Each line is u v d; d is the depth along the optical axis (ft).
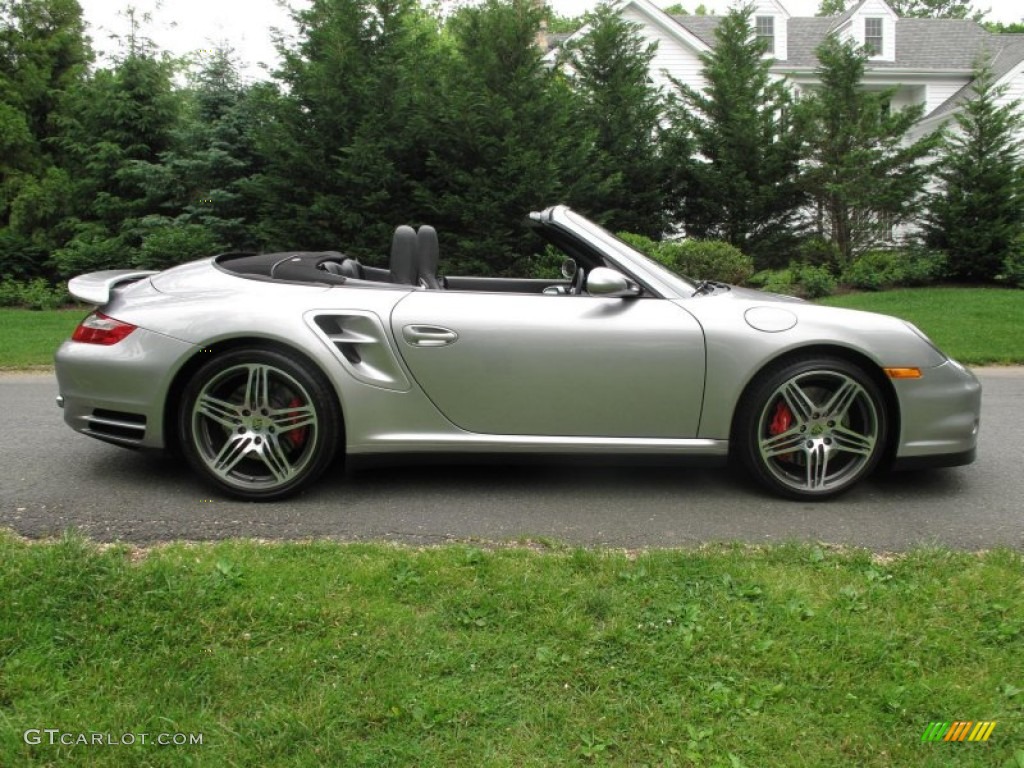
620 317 11.57
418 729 6.02
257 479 11.53
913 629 7.47
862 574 8.71
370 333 11.37
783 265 50.21
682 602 7.94
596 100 48.98
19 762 5.55
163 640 7.00
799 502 11.99
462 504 11.59
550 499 11.90
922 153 48.21
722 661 6.93
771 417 11.81
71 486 11.97
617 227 49.78
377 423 11.43
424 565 8.69
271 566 8.54
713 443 11.72
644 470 13.51
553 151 42.14
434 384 11.44
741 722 6.19
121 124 47.67
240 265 12.57
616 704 6.37
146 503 11.27
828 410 11.85
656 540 10.33
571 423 11.59
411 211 42.88
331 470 13.07
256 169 47.70
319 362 11.19
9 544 9.11
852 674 6.78
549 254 39.58
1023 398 21.49
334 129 42.32
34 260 46.50
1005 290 45.52
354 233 42.16
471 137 41.04
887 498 12.23
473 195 41.04
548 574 8.55
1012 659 7.04
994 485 13.01
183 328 11.24
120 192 48.62
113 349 11.34
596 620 7.61
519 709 6.29
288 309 11.36
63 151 58.08
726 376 11.49
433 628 7.37
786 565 8.95
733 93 50.37
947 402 11.83
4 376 23.67
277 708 6.17
